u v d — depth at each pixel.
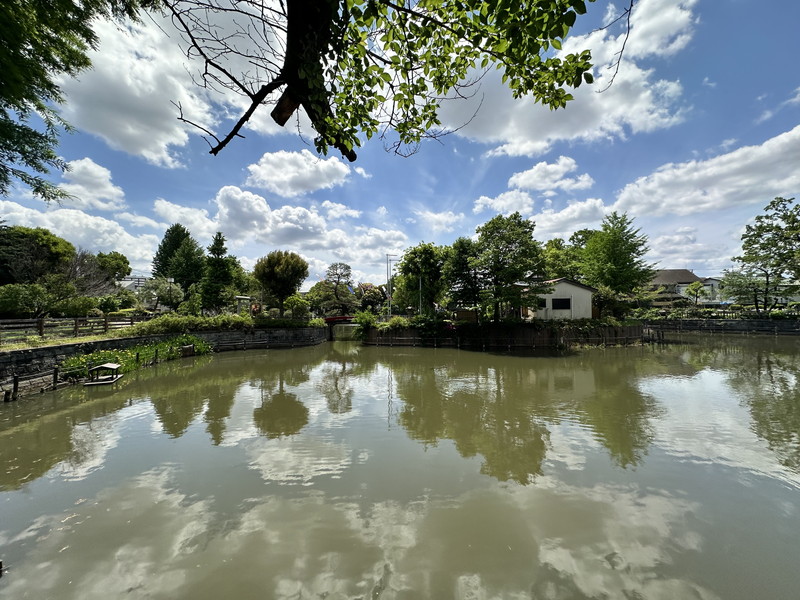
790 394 12.01
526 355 21.64
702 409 10.30
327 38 1.97
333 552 4.30
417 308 33.47
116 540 4.54
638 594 3.65
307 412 10.36
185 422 9.40
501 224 23.31
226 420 9.58
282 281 31.59
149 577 3.90
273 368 18.44
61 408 10.66
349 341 33.84
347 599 3.59
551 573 3.94
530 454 7.20
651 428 8.71
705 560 4.14
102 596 3.64
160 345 19.78
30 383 12.00
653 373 15.81
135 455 7.24
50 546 4.43
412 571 3.98
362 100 2.53
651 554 4.25
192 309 30.38
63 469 6.61
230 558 4.20
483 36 2.23
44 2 2.71
